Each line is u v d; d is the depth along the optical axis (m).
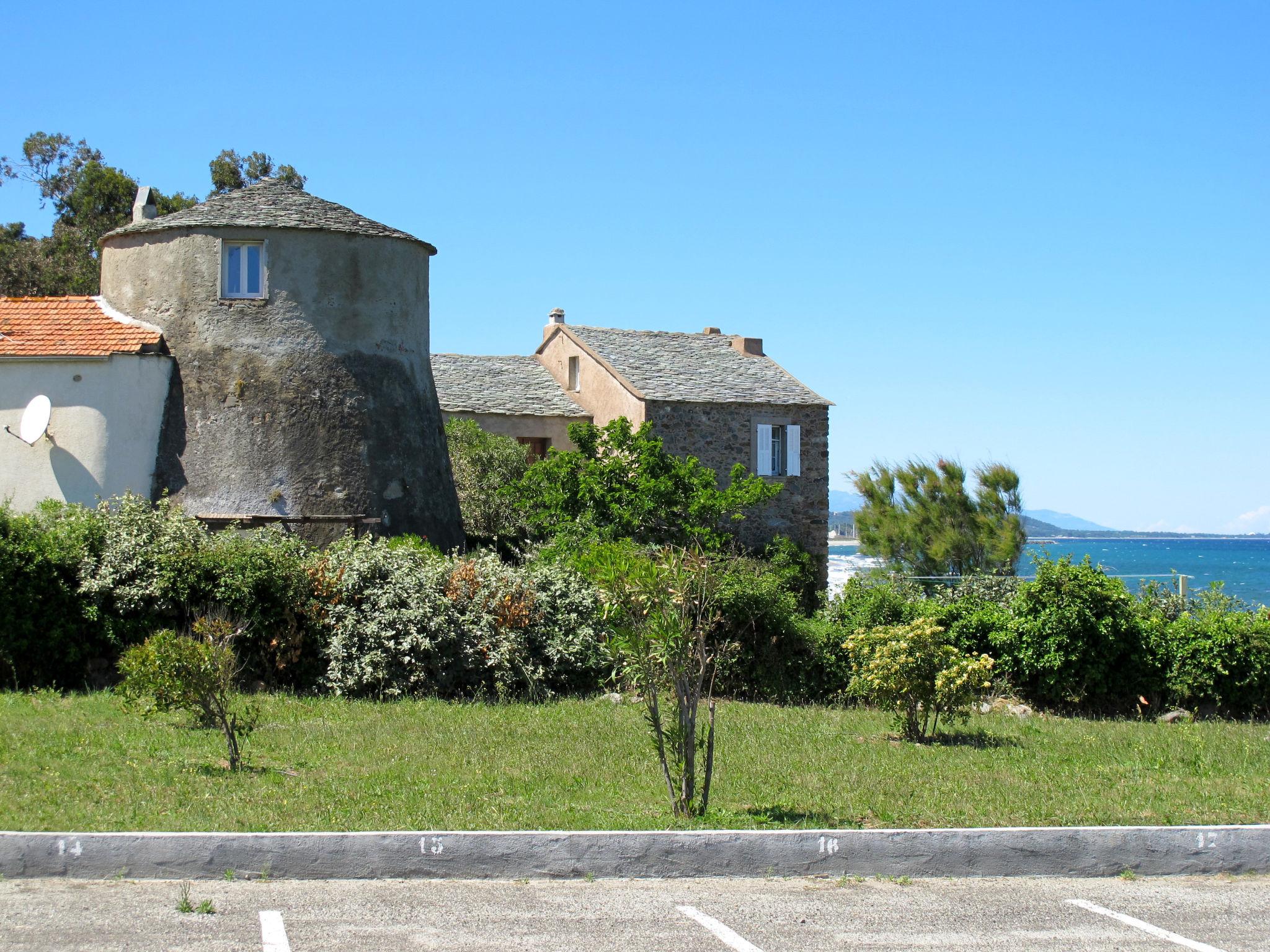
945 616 20.36
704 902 8.09
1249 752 14.16
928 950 7.23
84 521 17.14
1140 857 9.05
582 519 25.12
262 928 7.28
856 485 34.31
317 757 12.03
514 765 11.91
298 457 21.69
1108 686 19.33
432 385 24.77
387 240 23.14
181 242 22.12
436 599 17.31
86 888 7.98
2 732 12.38
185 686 11.70
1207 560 115.12
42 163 42.19
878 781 11.67
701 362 36.69
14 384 20.78
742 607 18.89
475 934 7.32
